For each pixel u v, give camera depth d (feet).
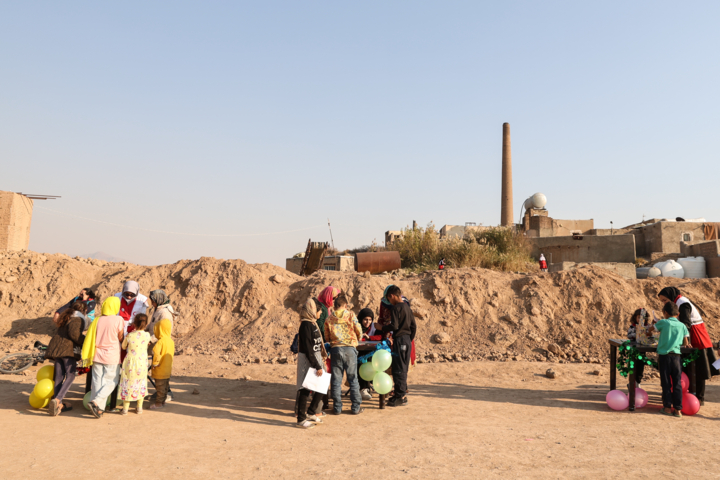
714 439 18.43
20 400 24.21
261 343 41.68
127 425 20.15
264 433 19.31
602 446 17.52
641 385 29.09
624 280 47.88
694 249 104.22
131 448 17.08
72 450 16.75
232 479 14.16
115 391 22.76
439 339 41.37
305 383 20.48
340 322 22.63
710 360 24.38
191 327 45.83
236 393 26.99
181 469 14.99
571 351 39.34
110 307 22.11
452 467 15.19
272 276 50.96
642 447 17.39
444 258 72.13
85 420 20.83
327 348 23.25
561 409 23.61
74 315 22.63
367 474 14.56
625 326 42.11
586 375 31.86
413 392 27.58
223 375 32.07
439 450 17.01
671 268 91.30
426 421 21.30
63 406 22.33
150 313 47.19
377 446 17.56
